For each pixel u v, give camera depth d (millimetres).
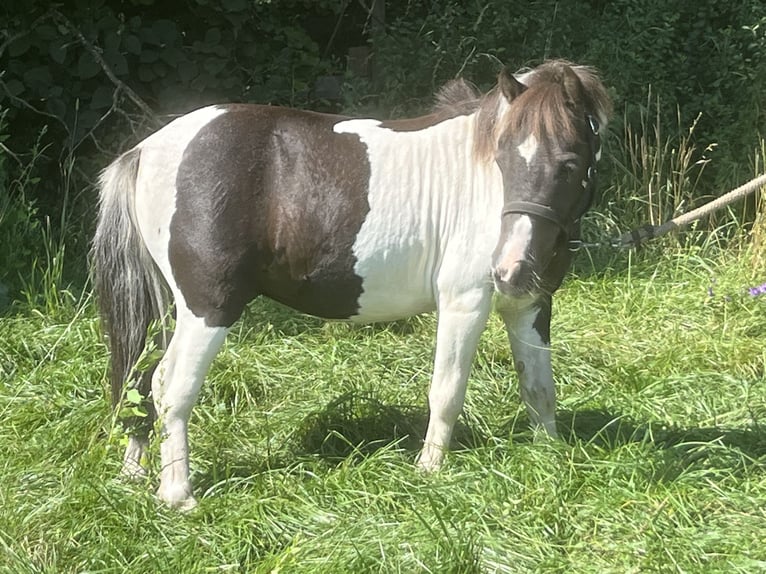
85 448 3941
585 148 3271
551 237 3238
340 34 7395
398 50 6758
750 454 3939
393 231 3475
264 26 6754
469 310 3504
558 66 3445
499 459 3797
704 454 3855
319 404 4359
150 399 3740
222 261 3441
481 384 4598
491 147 3391
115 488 3516
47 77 6293
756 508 3443
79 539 3320
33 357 4824
